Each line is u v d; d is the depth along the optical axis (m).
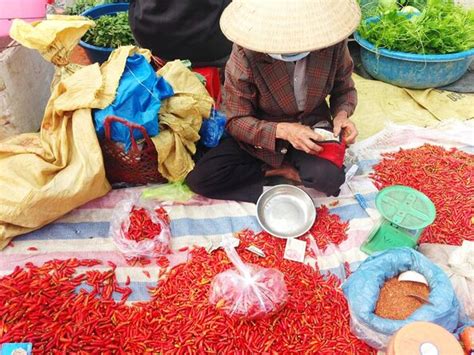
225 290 2.39
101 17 4.32
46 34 2.96
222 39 3.63
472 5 5.28
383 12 4.46
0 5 3.51
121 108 2.91
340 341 2.32
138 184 3.32
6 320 2.37
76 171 2.87
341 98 3.19
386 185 3.24
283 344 2.31
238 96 2.87
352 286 2.33
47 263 2.68
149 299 2.57
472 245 2.58
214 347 2.28
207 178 3.05
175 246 2.87
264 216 3.00
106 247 2.85
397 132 3.74
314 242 2.86
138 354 2.27
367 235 2.90
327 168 2.94
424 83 4.26
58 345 2.27
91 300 2.49
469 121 3.84
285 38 2.29
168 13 3.36
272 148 2.92
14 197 2.75
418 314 2.15
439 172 3.31
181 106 3.07
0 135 3.51
